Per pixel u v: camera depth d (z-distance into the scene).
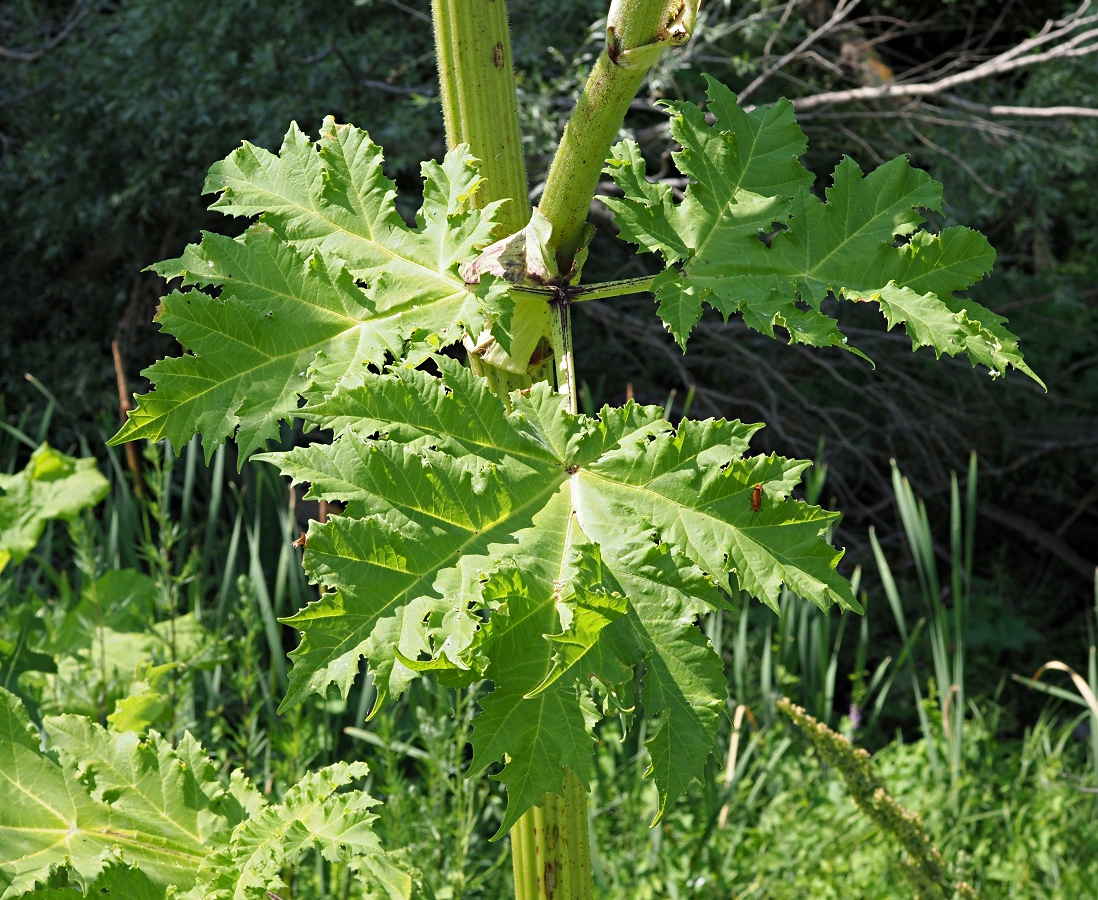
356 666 0.73
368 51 5.21
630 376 6.90
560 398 0.85
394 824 2.60
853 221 1.03
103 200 5.78
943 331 0.98
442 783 2.69
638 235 0.98
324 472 0.77
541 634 0.76
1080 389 7.88
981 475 7.74
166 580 2.88
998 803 3.96
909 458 7.54
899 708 6.04
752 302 0.99
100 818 1.09
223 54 5.33
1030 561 8.29
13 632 2.70
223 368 0.92
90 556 2.68
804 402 6.62
